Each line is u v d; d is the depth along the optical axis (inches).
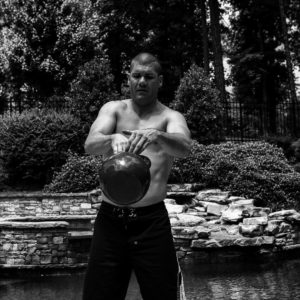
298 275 259.6
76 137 452.1
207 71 839.7
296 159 593.6
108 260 105.5
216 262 302.7
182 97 526.3
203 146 445.7
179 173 421.7
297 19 1010.1
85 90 501.4
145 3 943.7
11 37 702.5
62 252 294.4
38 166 446.0
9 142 440.8
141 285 105.3
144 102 111.9
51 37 710.5
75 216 331.3
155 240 105.0
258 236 315.6
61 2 711.1
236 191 401.1
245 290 227.0
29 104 695.7
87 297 106.1
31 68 693.9
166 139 101.8
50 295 228.7
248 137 673.6
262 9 963.3
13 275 291.1
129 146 100.8
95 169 419.5
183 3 971.3
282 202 400.2
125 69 1002.1
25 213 400.5
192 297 215.9
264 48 1026.7
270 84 1031.0
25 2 697.6
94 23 741.3
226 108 648.4
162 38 984.9
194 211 379.9
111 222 106.3
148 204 106.4
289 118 727.7
